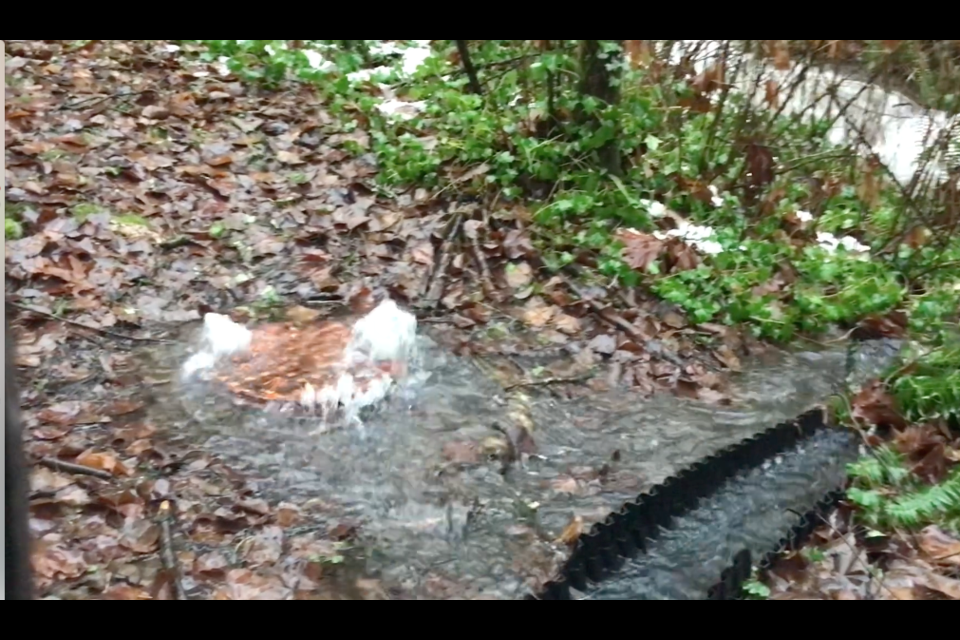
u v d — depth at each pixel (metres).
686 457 4.65
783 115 7.87
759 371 5.61
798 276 6.64
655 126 7.34
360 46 8.97
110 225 5.91
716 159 7.64
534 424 4.82
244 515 3.97
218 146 7.00
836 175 7.79
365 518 4.07
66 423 4.46
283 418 4.63
